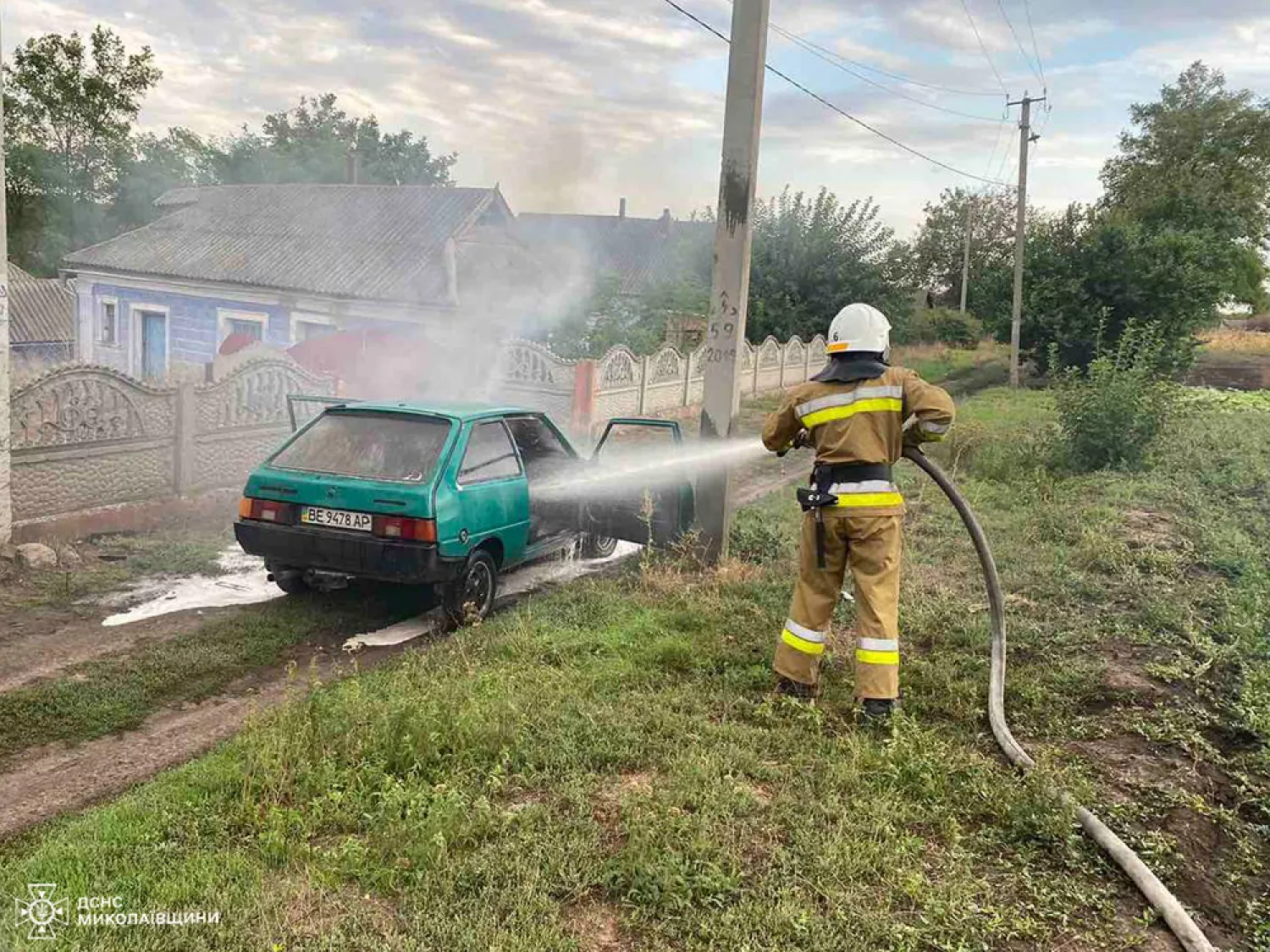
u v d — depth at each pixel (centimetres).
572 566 809
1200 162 5078
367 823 342
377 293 2173
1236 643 546
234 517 904
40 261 4228
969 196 6600
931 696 480
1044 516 890
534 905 293
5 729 447
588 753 397
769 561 748
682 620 587
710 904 299
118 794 389
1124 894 322
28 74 4078
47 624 597
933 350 3681
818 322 3072
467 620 590
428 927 281
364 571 578
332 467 606
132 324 2639
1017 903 312
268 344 2350
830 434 456
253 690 509
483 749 394
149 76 4316
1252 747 442
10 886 304
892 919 296
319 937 277
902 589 653
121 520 817
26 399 741
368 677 496
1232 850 361
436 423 621
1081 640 565
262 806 351
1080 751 430
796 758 401
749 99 716
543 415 748
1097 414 1190
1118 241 2822
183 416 873
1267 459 1236
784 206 3145
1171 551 771
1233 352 4231
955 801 375
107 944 271
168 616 622
